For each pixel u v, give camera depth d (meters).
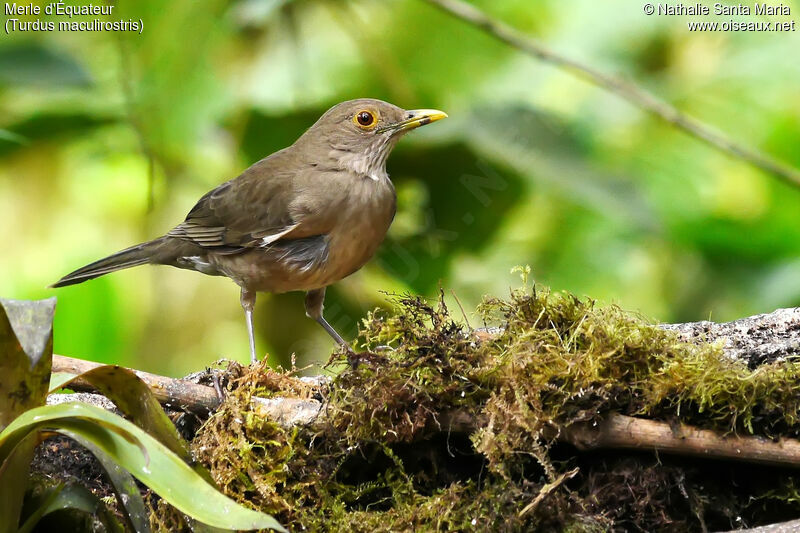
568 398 5.75
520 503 5.68
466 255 11.56
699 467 5.92
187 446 5.85
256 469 5.98
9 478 5.32
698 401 5.72
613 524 5.83
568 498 5.81
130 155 12.49
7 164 11.97
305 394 6.45
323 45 11.95
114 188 13.52
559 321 6.26
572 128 12.33
